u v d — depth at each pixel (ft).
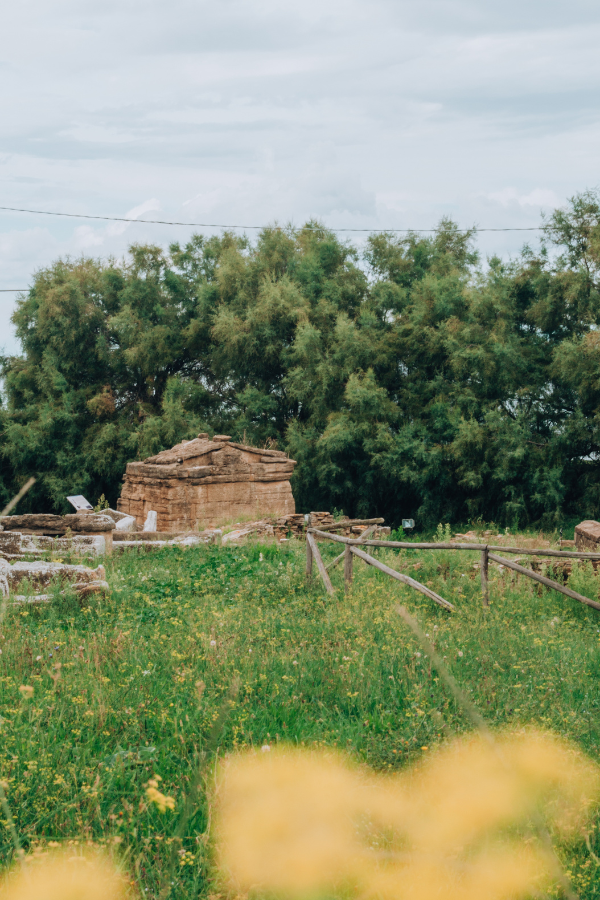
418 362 113.91
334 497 114.93
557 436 100.12
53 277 133.39
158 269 133.39
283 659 22.09
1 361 135.85
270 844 11.32
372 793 12.92
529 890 9.97
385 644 23.98
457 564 37.04
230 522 79.97
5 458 127.34
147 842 11.78
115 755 14.78
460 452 99.30
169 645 23.71
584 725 16.57
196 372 135.33
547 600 31.40
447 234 139.03
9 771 13.89
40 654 23.08
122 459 121.49
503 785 12.39
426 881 10.29
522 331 112.78
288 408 123.65
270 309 118.62
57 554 46.85
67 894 9.57
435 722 16.33
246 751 15.19
